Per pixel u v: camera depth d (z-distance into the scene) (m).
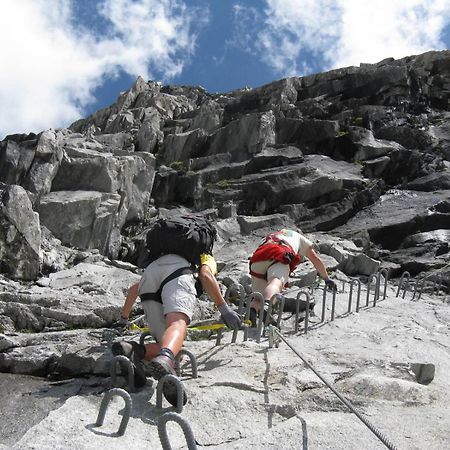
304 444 3.87
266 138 14.17
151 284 4.75
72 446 3.71
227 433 4.15
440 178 13.24
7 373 5.65
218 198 12.84
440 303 8.79
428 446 3.96
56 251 9.59
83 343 5.99
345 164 13.75
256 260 6.91
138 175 11.80
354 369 5.33
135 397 4.46
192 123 16.66
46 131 10.85
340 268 10.21
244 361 5.25
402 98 16.23
